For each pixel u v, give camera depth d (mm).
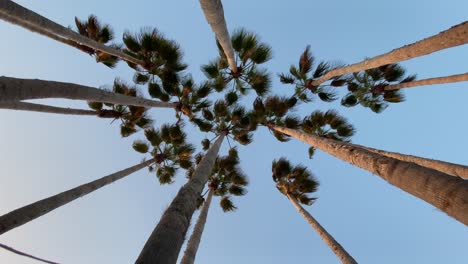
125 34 10344
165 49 10336
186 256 7668
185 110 12219
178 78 11273
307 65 12094
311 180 12852
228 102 12414
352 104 12852
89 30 9977
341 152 5676
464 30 5223
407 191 3418
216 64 11375
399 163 3719
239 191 13703
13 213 6324
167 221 3996
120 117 11688
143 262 3303
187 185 5395
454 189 2689
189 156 13266
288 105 12906
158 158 13047
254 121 13219
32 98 4578
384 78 12266
